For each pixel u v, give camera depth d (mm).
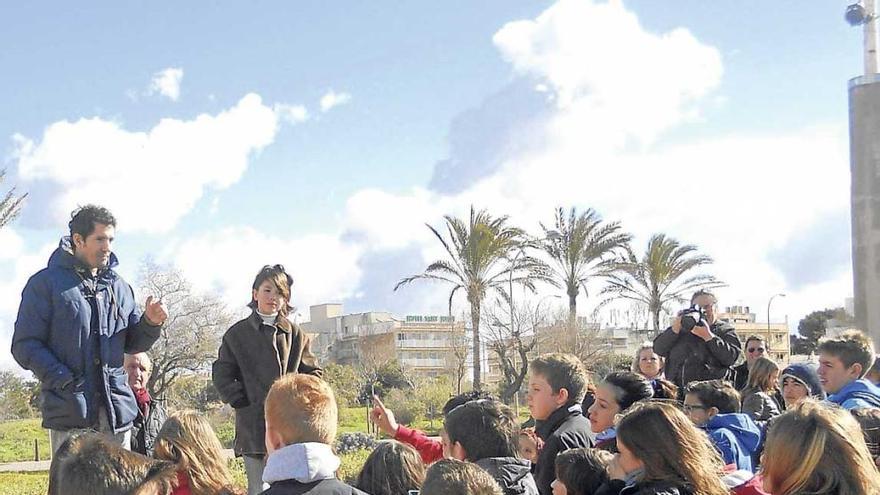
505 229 34531
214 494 3977
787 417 3559
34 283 5477
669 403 4152
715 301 8938
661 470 3709
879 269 11664
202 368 38781
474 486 3203
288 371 6176
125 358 6871
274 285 6121
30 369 5391
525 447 5379
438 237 34938
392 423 5824
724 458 5184
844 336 6152
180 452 3988
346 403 44594
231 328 6199
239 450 6109
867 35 12336
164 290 38094
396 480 4336
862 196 11875
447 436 4438
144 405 6938
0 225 24109
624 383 5488
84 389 5449
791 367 7168
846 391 5996
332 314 85375
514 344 37969
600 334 41406
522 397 39531
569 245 35562
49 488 3748
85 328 5500
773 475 3520
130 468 3506
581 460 4332
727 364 8633
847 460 3402
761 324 64188
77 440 3779
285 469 3400
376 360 50000
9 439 33812
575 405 5449
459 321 42031
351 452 19016
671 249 38250
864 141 11844
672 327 8758
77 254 5578
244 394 6086
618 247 36000
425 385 41906
